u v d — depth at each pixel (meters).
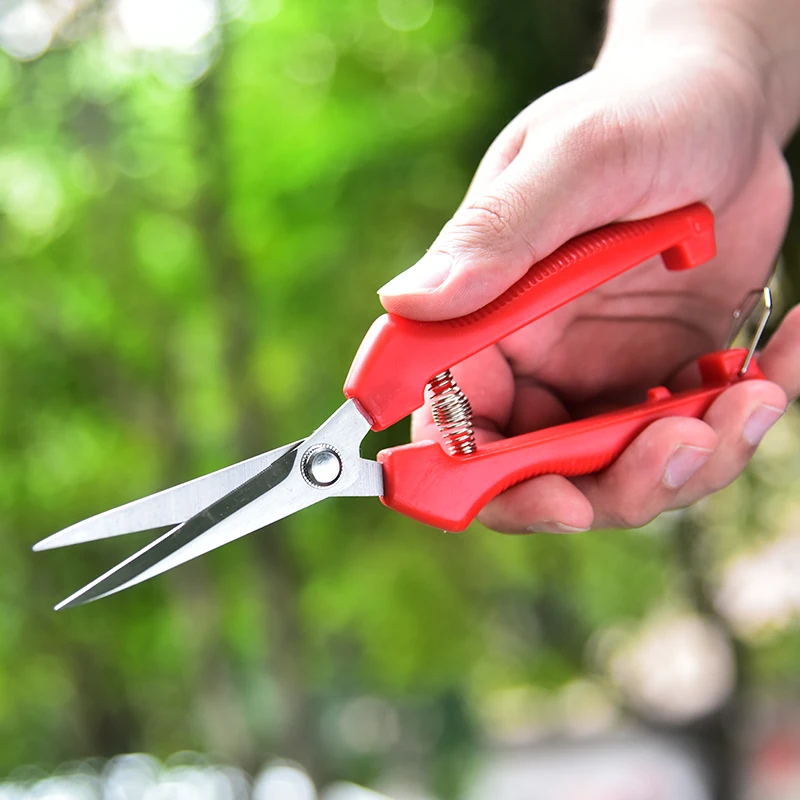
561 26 5.17
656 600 12.01
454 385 1.31
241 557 11.15
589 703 16.75
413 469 1.28
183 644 11.70
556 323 1.65
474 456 1.31
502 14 5.53
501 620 12.46
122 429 11.80
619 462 1.41
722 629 9.86
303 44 10.17
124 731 13.34
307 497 1.25
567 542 11.38
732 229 1.66
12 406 11.44
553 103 1.44
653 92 1.41
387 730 12.58
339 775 11.02
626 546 11.49
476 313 1.27
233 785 10.28
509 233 1.26
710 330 1.74
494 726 16.70
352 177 9.55
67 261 11.07
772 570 9.51
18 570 11.97
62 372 11.41
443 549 11.38
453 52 9.11
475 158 7.86
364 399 1.25
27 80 10.73
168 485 11.51
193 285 11.21
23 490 11.93
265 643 10.01
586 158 1.32
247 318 10.28
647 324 1.71
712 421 1.43
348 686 12.74
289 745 9.78
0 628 11.99
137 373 11.50
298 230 10.12
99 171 11.00
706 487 1.47
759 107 1.55
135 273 11.16
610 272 1.34
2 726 13.18
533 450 1.35
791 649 10.45
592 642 12.55
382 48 9.86
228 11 10.28
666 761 13.33
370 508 10.87
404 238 9.82
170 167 11.01
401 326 1.25
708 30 1.58
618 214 1.38
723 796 9.87
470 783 12.49
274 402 10.91
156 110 10.93
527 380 1.70
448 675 12.29
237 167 10.43
